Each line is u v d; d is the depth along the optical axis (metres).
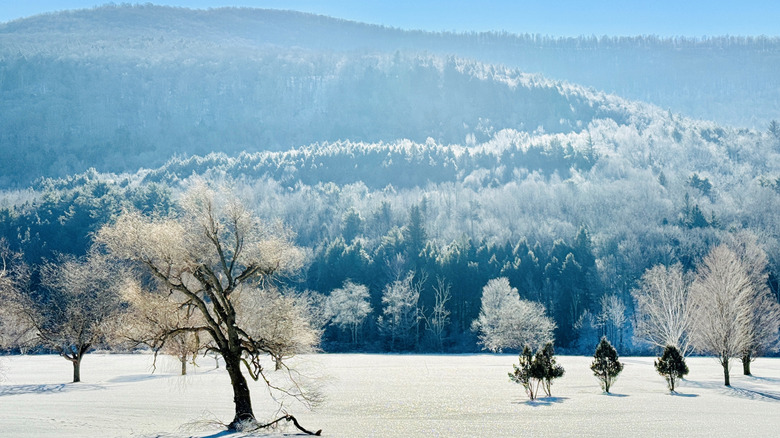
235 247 32.91
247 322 32.94
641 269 127.25
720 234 133.12
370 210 182.12
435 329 117.06
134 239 31.36
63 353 56.06
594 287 121.81
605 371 48.88
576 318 119.62
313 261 132.88
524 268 123.25
